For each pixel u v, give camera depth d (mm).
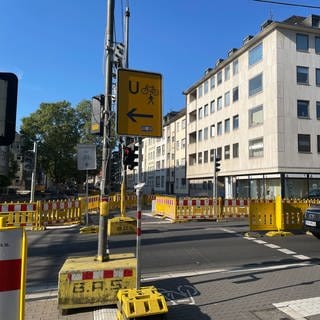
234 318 5641
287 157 37281
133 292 5332
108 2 7516
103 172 7004
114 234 14586
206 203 20641
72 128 65812
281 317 5664
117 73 6086
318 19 41156
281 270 8695
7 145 3492
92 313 5848
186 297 6676
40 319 5633
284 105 37719
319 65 39562
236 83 46250
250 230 14648
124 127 6059
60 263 9703
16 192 64438
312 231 13531
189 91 63750
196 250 11320
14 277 3406
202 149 57688
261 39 40688
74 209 18344
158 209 23562
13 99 3529
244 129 43844
